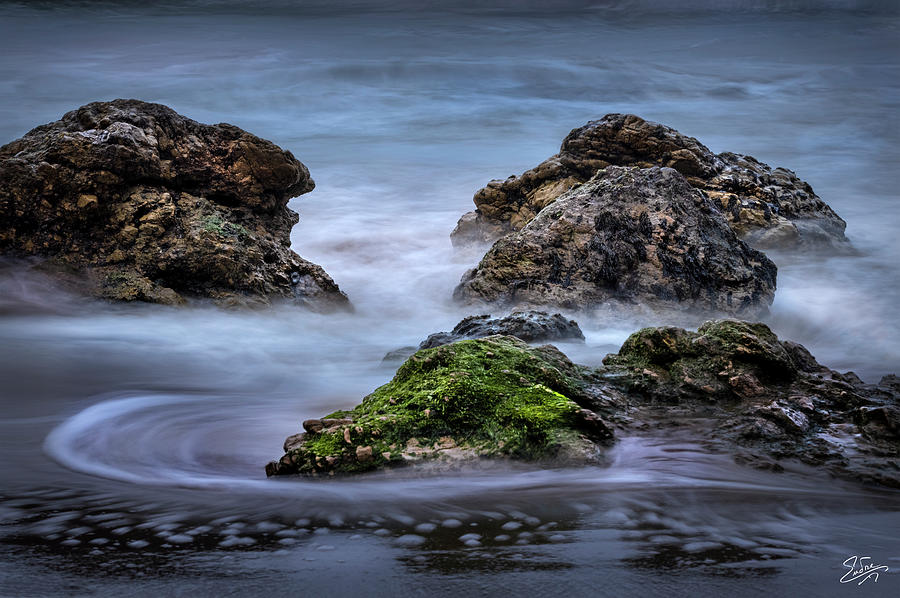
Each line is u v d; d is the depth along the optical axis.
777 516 4.41
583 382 6.12
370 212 18.77
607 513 4.46
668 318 10.61
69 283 10.25
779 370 6.13
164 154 11.20
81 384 7.82
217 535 4.25
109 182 10.59
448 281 13.43
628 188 11.52
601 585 3.59
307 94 35.16
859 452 5.21
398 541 4.12
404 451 5.14
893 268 13.78
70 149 10.54
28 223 10.45
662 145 14.59
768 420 5.58
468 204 19.66
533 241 11.27
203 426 6.56
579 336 8.89
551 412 5.35
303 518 4.46
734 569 3.75
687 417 5.75
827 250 14.55
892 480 4.84
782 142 27.70
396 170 23.38
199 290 10.57
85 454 5.83
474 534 4.20
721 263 11.13
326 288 11.59
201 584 3.64
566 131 29.78
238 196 11.58
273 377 8.41
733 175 14.78
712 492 4.73
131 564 3.87
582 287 10.89
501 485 4.87
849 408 5.81
